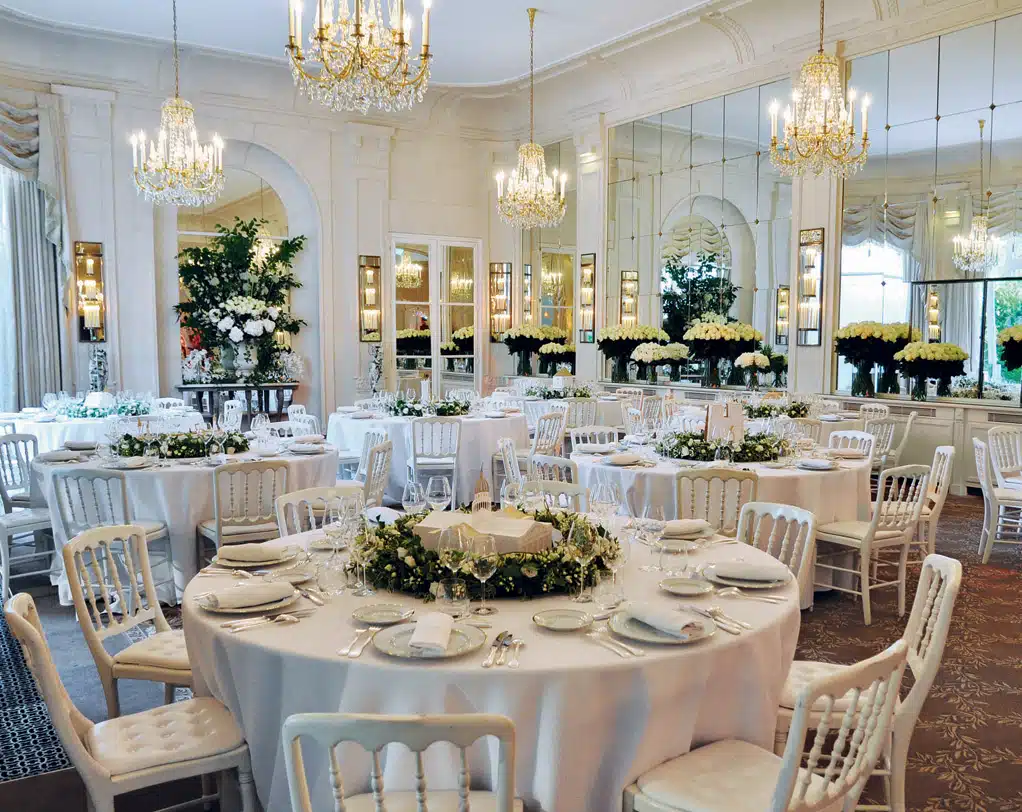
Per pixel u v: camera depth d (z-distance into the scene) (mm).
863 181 8633
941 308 8164
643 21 9234
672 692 2045
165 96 10383
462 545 2391
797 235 9156
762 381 9727
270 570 2799
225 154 11219
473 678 1943
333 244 11734
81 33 9391
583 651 2064
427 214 12484
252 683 2162
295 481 5285
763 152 9453
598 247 11586
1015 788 2906
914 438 8383
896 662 1876
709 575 2680
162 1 8594
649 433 6391
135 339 10320
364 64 5156
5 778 3047
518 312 13055
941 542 6340
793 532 4656
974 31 7645
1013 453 6227
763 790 1970
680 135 10422
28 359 9516
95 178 9930
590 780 2010
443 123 12477
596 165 11523
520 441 7887
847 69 8594
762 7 8797
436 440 7273
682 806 1920
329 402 11812
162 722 2357
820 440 7203
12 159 9273
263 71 10820
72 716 2332
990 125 7645
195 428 7297
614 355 11211
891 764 2506
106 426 7176
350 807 1926
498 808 1500
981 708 3543
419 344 12578
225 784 2688
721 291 10102
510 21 9203
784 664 2367
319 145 11555
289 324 11531
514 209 9570
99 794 2109
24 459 6113
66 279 9758
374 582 2568
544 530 2719
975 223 7832
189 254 10914
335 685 2035
